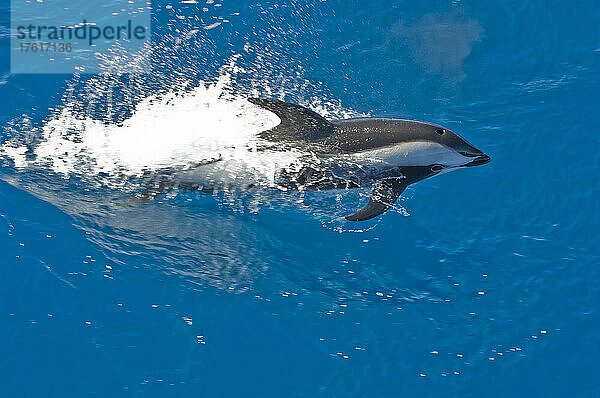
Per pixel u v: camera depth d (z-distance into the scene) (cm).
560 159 2356
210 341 1777
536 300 1939
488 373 1766
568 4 2953
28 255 1911
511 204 2217
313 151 2058
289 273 1967
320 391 1702
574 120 2486
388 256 2045
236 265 1959
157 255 1956
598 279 1992
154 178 2097
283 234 2073
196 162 2091
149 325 1792
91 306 1819
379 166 2086
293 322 1841
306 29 2819
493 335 1852
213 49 2694
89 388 1658
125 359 1719
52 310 1800
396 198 2127
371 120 2134
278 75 2602
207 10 2861
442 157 2111
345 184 2103
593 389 1736
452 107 2538
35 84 2452
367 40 2789
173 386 1678
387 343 1817
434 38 2802
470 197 2242
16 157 2153
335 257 2027
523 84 2631
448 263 2036
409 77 2644
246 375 1719
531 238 2111
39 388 1652
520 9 2944
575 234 2122
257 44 2730
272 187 2097
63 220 2005
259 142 2094
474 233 2127
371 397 1700
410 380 1741
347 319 1862
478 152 2138
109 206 2055
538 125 2470
